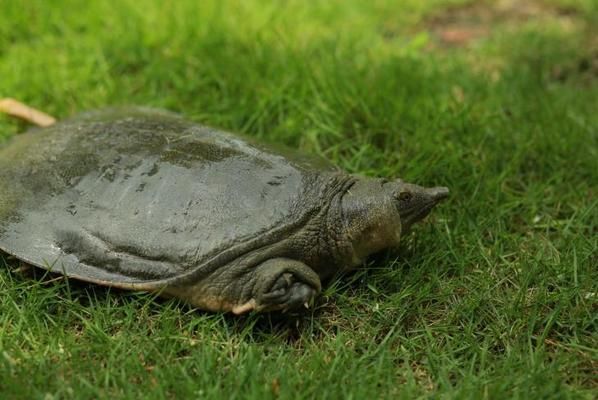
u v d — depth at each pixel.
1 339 3.92
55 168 4.43
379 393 3.69
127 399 3.54
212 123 6.05
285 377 3.68
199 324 4.11
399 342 4.12
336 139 5.89
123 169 4.31
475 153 5.66
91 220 4.17
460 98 6.68
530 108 6.33
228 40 7.08
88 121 4.91
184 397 3.61
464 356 4.01
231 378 3.69
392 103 6.12
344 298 4.33
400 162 5.50
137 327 4.07
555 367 3.82
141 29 7.20
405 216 4.41
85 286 4.30
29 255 4.13
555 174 5.51
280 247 4.04
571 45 7.69
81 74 6.59
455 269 4.63
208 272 3.97
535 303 4.26
